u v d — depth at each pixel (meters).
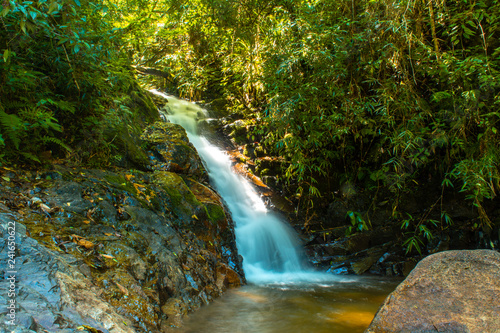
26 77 2.91
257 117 6.95
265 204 5.81
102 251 2.43
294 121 4.91
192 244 3.54
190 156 4.96
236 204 5.46
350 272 5.07
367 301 3.64
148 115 5.60
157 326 2.19
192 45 8.37
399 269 5.01
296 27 4.88
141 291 2.31
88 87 3.72
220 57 8.84
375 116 5.11
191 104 7.69
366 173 5.82
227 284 3.61
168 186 3.99
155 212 3.45
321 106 4.87
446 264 2.29
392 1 4.34
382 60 4.43
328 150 5.79
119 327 1.80
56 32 2.93
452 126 4.47
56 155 3.47
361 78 4.96
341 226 5.64
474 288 2.12
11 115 2.68
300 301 3.51
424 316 2.10
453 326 1.98
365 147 5.77
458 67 4.11
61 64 3.32
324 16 4.80
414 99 4.48
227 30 6.71
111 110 4.01
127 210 3.10
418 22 4.44
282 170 6.29
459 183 5.32
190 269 3.12
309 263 5.23
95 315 1.75
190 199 4.06
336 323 2.88
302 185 6.07
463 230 5.19
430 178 5.57
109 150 3.97
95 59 3.49
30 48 3.06
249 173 6.18
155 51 8.48
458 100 4.20
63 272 1.89
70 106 3.33
